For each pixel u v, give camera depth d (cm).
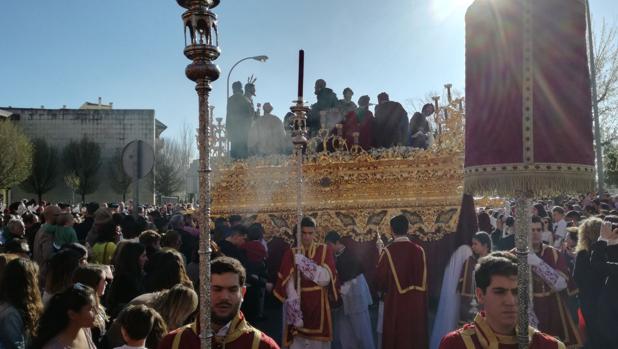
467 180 312
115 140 5266
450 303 790
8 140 4212
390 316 717
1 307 407
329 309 717
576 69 296
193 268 761
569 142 290
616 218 761
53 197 5153
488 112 301
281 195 1093
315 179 1059
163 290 502
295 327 706
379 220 1008
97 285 469
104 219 780
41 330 374
